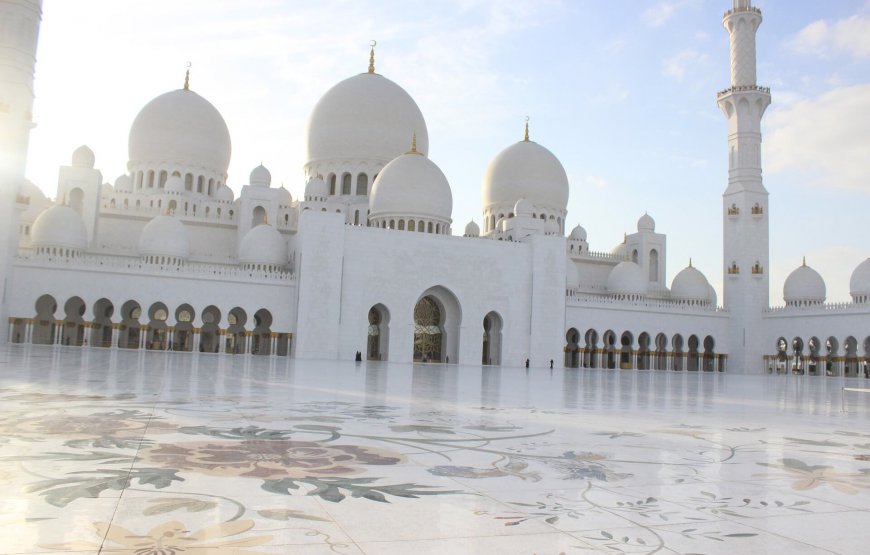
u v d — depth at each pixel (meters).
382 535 5.67
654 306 83.12
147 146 80.88
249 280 67.44
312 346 67.38
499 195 92.50
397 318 71.19
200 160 82.00
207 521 5.90
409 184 76.19
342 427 12.48
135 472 7.76
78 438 10.03
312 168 86.00
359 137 83.69
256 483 7.42
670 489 7.83
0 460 8.24
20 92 55.56
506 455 9.87
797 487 8.16
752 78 84.00
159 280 64.38
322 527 5.85
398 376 36.00
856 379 65.88
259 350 74.00
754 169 84.62
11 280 58.75
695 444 11.82
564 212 93.81
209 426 11.90
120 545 5.18
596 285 91.50
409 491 7.30
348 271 69.88
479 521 6.20
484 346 78.62
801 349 86.31
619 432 13.26
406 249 72.25
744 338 83.25
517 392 25.69
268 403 16.78
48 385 19.03
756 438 12.98
